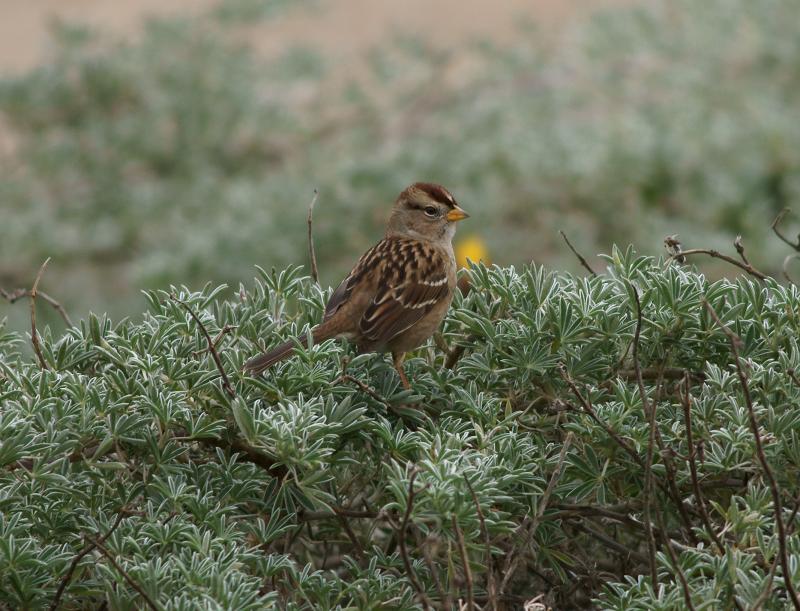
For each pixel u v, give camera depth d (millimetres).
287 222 19969
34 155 23156
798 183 20125
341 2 34031
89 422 7992
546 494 7859
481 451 8078
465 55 29125
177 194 22344
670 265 9422
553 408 8555
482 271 9633
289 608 7453
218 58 25562
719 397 8391
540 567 8797
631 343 8938
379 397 8516
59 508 7914
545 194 20266
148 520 7805
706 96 23703
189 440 8305
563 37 28047
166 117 24047
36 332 8938
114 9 33156
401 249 10422
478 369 8836
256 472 8164
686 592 6879
